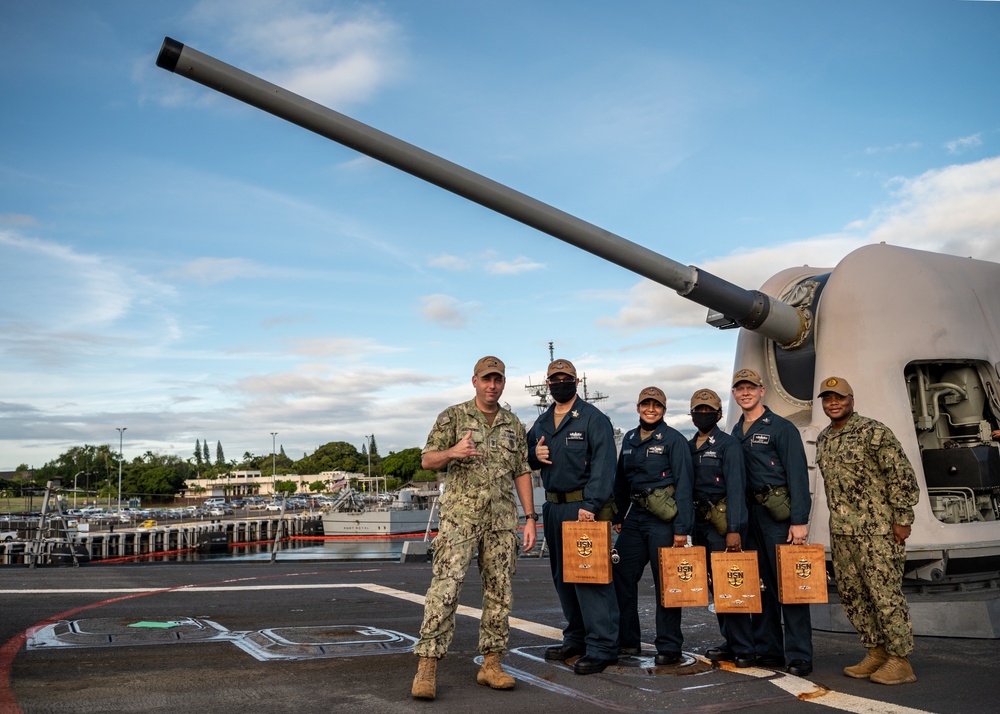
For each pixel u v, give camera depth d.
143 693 4.21
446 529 4.58
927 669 5.17
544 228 6.84
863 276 7.58
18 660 5.00
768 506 5.36
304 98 5.88
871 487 4.98
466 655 5.50
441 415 4.82
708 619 7.53
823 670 5.16
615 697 4.36
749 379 5.50
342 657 5.21
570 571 5.03
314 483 123.19
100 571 11.08
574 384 5.31
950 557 6.70
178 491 120.38
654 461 5.38
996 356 7.57
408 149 6.22
